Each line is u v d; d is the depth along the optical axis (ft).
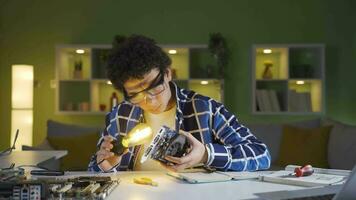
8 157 6.80
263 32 15.93
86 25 16.03
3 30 15.90
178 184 3.85
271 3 15.96
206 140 5.17
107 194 3.29
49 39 15.97
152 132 5.04
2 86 15.84
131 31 16.01
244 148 4.79
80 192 3.05
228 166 4.54
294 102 15.31
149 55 4.31
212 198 3.20
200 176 4.12
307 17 15.96
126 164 5.15
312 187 3.61
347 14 15.92
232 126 5.27
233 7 15.94
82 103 15.34
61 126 13.87
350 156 11.68
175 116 5.25
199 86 15.88
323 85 15.02
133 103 4.69
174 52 15.81
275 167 12.46
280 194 3.35
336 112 15.89
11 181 3.03
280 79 15.21
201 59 15.85
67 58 15.79
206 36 15.92
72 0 16.07
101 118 15.85
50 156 7.03
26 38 15.93
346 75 15.88
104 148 4.73
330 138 12.83
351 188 2.96
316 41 15.94
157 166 5.11
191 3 15.97
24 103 14.46
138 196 3.28
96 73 15.53
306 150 12.78
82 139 13.06
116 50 4.45
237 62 15.88
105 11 16.06
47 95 15.84
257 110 15.35
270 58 15.93
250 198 3.21
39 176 4.29
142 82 4.40
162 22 15.97
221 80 15.26
